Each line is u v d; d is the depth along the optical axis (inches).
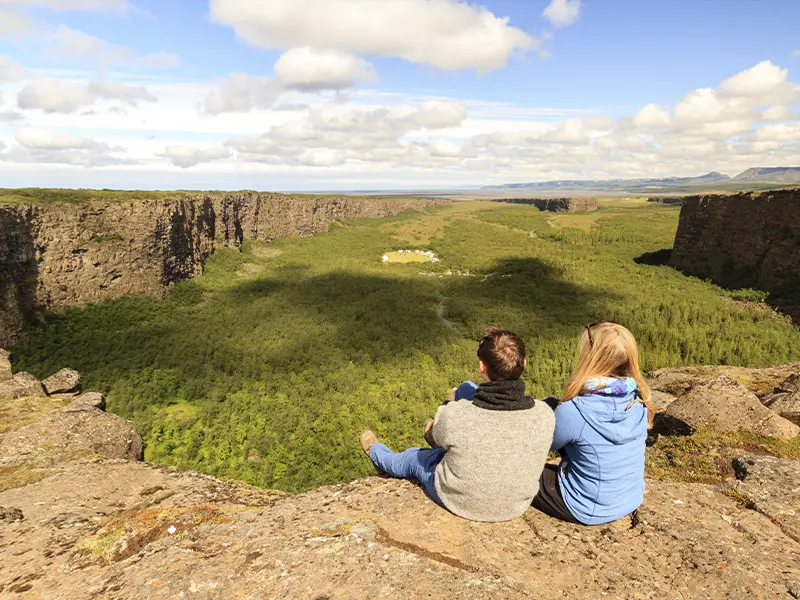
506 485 150.9
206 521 196.9
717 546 152.1
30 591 165.0
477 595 126.4
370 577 136.2
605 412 142.3
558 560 143.8
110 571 161.5
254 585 136.9
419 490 189.6
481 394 150.3
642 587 132.2
